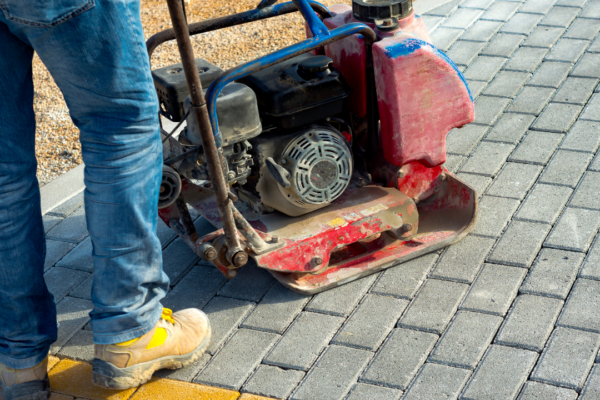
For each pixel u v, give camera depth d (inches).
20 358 88.2
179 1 74.9
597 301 96.3
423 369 89.2
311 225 106.1
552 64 166.1
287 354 95.0
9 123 77.9
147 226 81.9
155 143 80.5
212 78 100.2
